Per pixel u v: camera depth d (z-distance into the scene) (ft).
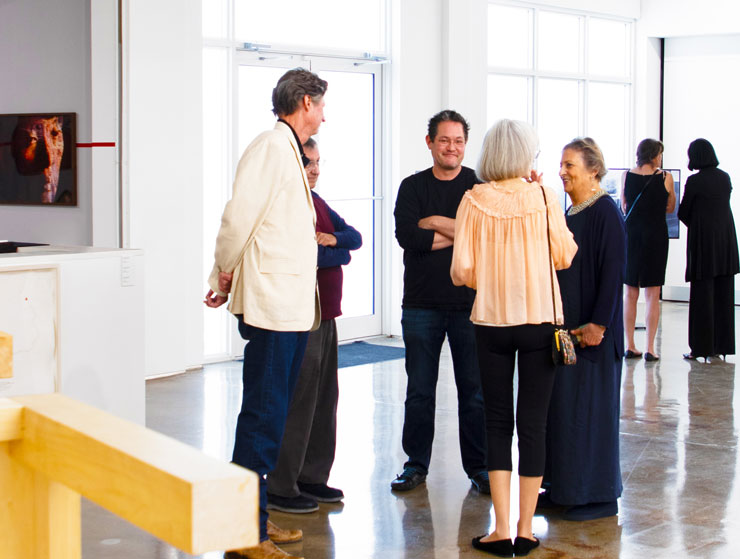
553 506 13.03
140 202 22.21
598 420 12.37
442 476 14.52
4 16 23.80
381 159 29.14
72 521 3.91
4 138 23.89
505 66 34.50
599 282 12.13
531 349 11.02
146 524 2.99
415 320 13.50
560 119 36.78
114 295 15.14
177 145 22.82
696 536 11.93
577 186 12.31
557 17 36.37
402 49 28.58
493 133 11.14
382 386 21.62
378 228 29.19
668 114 38.88
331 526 12.21
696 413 18.98
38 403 3.89
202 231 23.76
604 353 12.34
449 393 20.72
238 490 2.85
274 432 10.63
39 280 13.84
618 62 38.96
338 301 12.69
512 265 10.84
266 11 25.84
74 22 22.97
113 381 15.19
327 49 27.17
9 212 24.13
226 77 24.73
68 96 23.24
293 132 10.87
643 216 24.67
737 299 36.86
